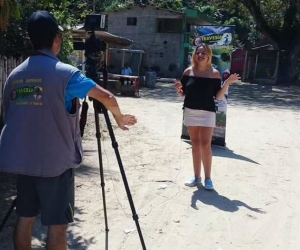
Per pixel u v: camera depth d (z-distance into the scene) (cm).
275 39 3378
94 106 395
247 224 545
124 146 903
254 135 1100
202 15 3609
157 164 783
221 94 645
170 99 1881
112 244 474
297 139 1073
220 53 916
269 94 2412
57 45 339
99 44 471
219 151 904
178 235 506
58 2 808
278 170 785
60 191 329
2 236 466
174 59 3525
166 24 3541
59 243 340
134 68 2930
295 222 559
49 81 317
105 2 3872
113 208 570
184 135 980
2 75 899
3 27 598
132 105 1606
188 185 671
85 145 886
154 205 588
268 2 3572
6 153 323
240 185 688
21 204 343
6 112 337
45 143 318
